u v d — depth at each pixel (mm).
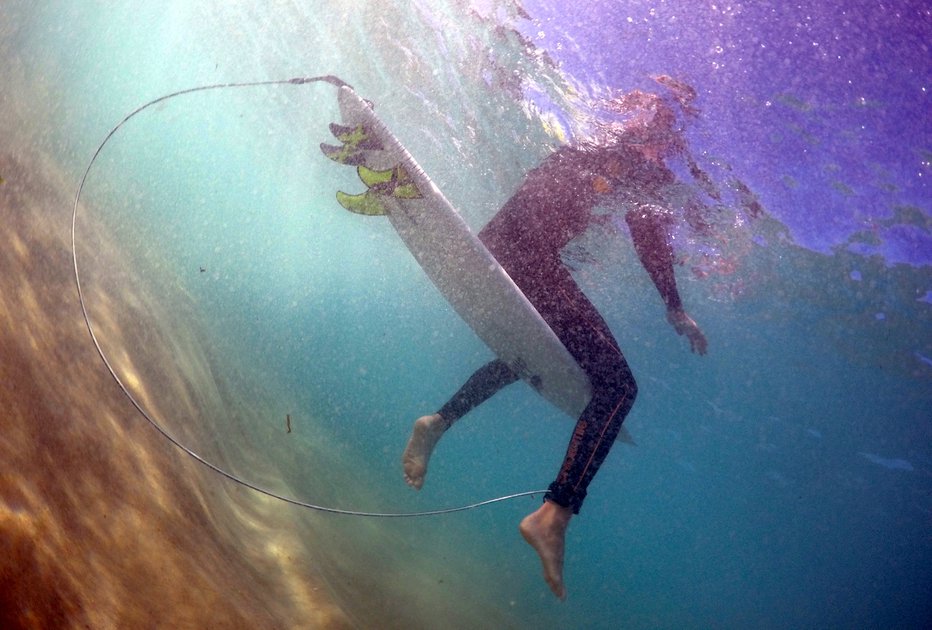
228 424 5906
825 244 6738
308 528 5039
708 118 5391
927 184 5383
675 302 3852
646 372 14070
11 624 1514
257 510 4316
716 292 8875
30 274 3377
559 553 2900
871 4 4398
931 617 32844
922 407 10180
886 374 9477
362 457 11578
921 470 13375
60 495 2078
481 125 7453
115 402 3145
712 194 6242
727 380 12523
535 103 6531
